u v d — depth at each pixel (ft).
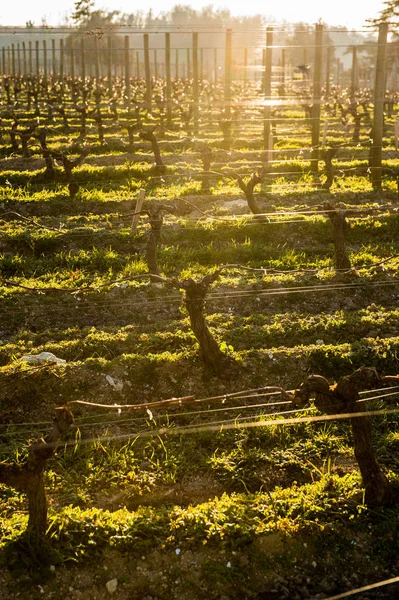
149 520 22.34
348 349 31.76
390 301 38.42
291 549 21.98
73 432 27.78
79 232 47.14
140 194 46.55
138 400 29.73
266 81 71.46
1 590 20.42
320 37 69.77
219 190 59.16
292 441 27.66
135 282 39.40
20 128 93.86
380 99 61.62
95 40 129.29
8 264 42.91
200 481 25.54
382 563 21.95
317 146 72.02
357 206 55.26
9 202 55.42
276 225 49.32
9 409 28.73
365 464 23.49
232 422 28.35
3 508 23.53
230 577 21.06
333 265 42.88
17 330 35.29
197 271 42.11
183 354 31.07
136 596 20.70
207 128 101.60
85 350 32.19
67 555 21.18
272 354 31.35
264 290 38.70
